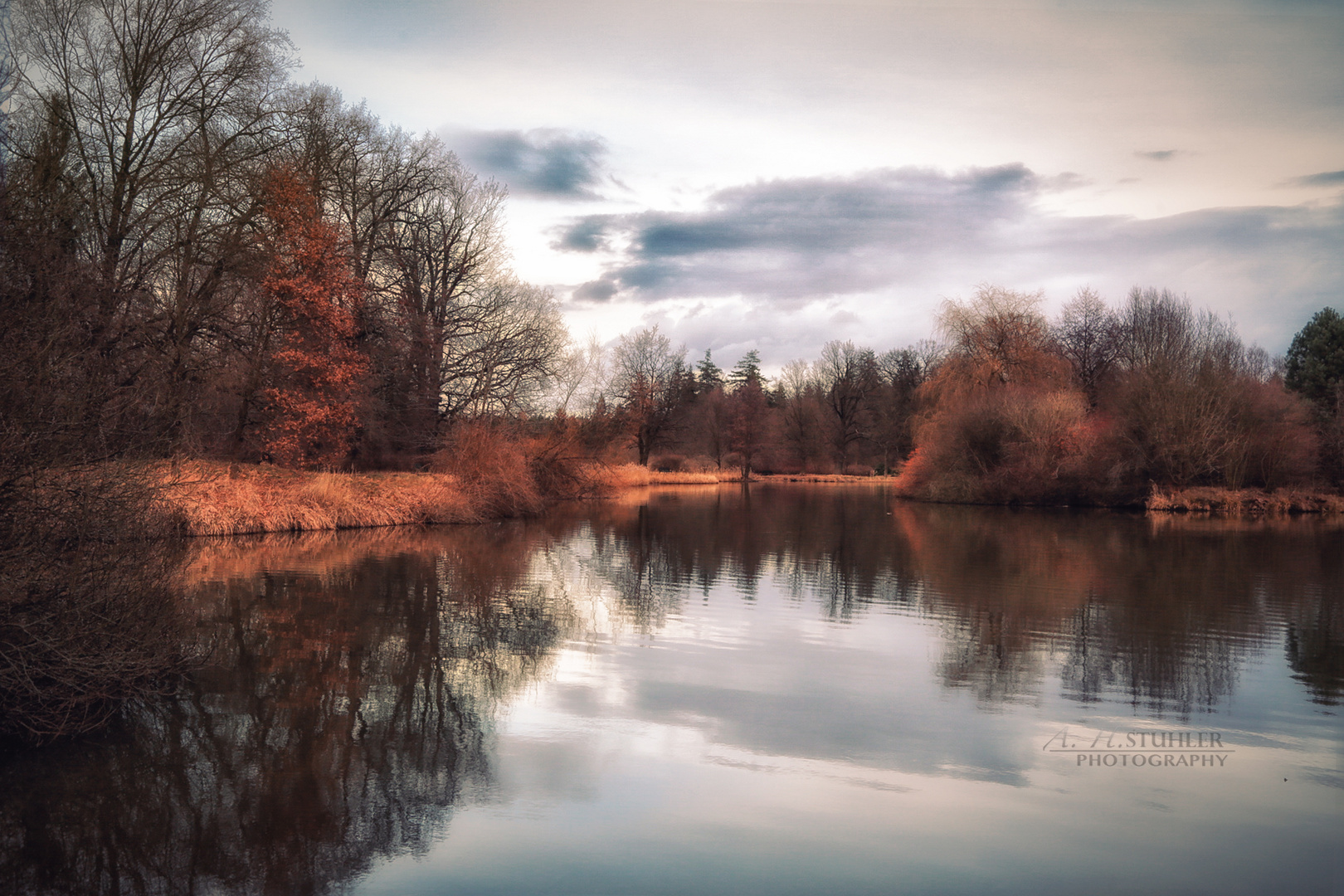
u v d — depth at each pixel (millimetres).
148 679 7281
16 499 5695
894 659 8969
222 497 18078
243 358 19891
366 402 24125
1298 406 34094
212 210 18891
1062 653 9273
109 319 6645
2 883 4246
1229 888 4320
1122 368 42125
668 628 10414
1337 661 8930
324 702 7195
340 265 21656
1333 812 5246
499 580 13656
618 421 37594
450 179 29219
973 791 5508
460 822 4969
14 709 5926
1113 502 33906
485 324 29797
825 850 4664
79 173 15930
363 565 14633
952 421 36781
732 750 6191
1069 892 4258
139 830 4801
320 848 4629
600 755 6078
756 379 87938
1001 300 37875
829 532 22922
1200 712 7219
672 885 4254
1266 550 19203
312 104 22266
